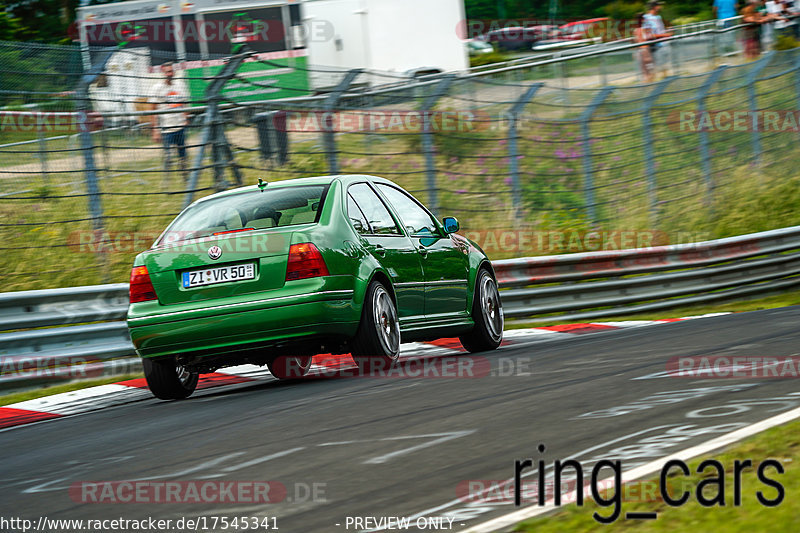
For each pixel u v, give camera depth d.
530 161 31.66
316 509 5.91
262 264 12.11
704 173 32.50
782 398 7.80
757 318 15.53
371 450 7.43
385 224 13.69
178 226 13.06
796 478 5.17
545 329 20.69
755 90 34.19
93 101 19.91
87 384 16.08
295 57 35.91
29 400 14.57
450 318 14.51
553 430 7.52
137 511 6.29
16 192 20.94
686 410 7.74
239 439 8.49
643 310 24.25
